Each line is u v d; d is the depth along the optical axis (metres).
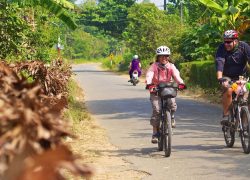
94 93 28.53
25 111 1.59
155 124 10.52
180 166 9.09
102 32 92.88
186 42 36.84
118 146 11.30
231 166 8.98
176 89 10.21
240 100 10.22
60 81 8.77
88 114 17.05
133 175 8.41
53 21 23.80
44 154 1.46
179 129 14.14
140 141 12.05
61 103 2.25
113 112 18.92
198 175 8.35
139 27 58.22
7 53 14.75
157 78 10.55
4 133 1.54
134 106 21.05
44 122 1.62
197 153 10.35
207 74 28.06
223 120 10.60
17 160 1.47
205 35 22.75
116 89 32.00
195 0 22.98
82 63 123.81
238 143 11.37
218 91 25.56
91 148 10.93
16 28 14.59
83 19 87.44
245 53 10.59
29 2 13.59
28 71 8.00
